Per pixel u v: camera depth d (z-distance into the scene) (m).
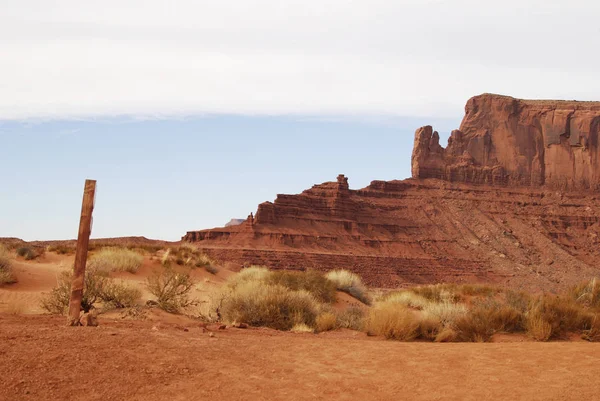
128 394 7.94
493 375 9.66
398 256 172.38
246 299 20.69
